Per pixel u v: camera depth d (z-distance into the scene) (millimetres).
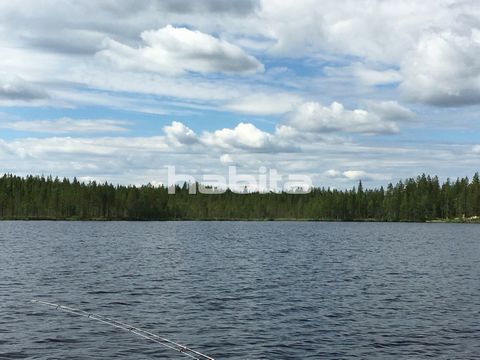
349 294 42062
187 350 25719
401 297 40844
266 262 68000
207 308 35844
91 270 56219
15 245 93125
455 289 45188
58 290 42250
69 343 26578
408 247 100812
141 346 26250
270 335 28750
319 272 57031
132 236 130625
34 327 29641
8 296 39156
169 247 94750
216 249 91250
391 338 28297
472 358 24906
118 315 33406
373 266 64375
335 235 148500
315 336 28609
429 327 30797
